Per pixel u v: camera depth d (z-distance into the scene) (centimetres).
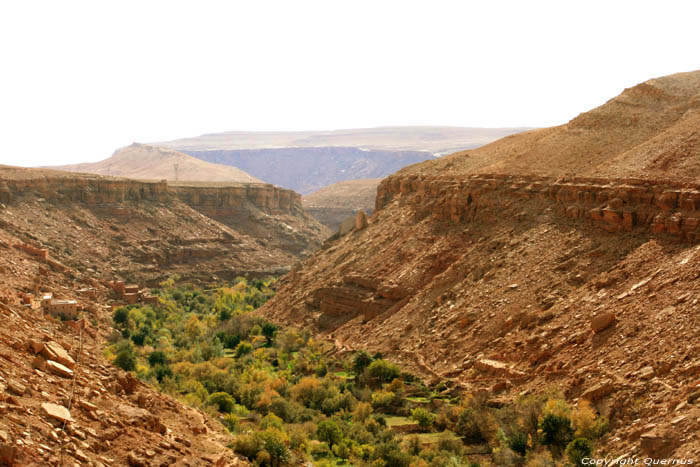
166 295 13100
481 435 4931
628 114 8850
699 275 4934
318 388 6300
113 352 6638
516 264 6838
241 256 16825
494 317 6297
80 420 2600
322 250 11412
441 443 4828
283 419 5538
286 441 4488
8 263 9969
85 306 9388
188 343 9069
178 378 6331
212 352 8356
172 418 3412
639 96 9300
